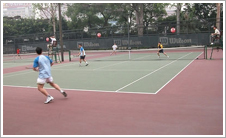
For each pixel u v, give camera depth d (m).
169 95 7.47
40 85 7.15
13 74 14.74
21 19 53.50
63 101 7.33
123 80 10.54
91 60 22.20
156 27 32.44
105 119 5.54
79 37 37.19
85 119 5.60
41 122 5.55
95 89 8.85
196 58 18.89
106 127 5.05
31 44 39.66
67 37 37.88
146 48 33.97
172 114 5.67
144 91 8.16
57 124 5.38
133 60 20.33
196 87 8.48
